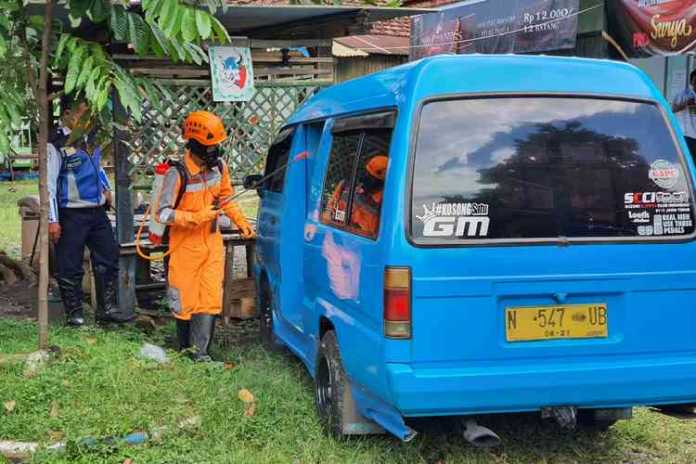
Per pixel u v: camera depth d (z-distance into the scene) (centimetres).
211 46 671
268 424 456
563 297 369
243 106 712
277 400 491
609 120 389
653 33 795
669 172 390
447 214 361
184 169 552
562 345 369
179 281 566
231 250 708
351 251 405
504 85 379
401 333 353
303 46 725
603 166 382
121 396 469
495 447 446
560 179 376
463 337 358
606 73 396
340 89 489
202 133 545
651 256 379
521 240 365
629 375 374
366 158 412
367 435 439
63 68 546
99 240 646
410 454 426
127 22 503
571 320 372
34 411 447
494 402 361
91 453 407
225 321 711
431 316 355
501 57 386
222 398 480
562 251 369
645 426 488
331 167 473
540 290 366
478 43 1025
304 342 523
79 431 423
